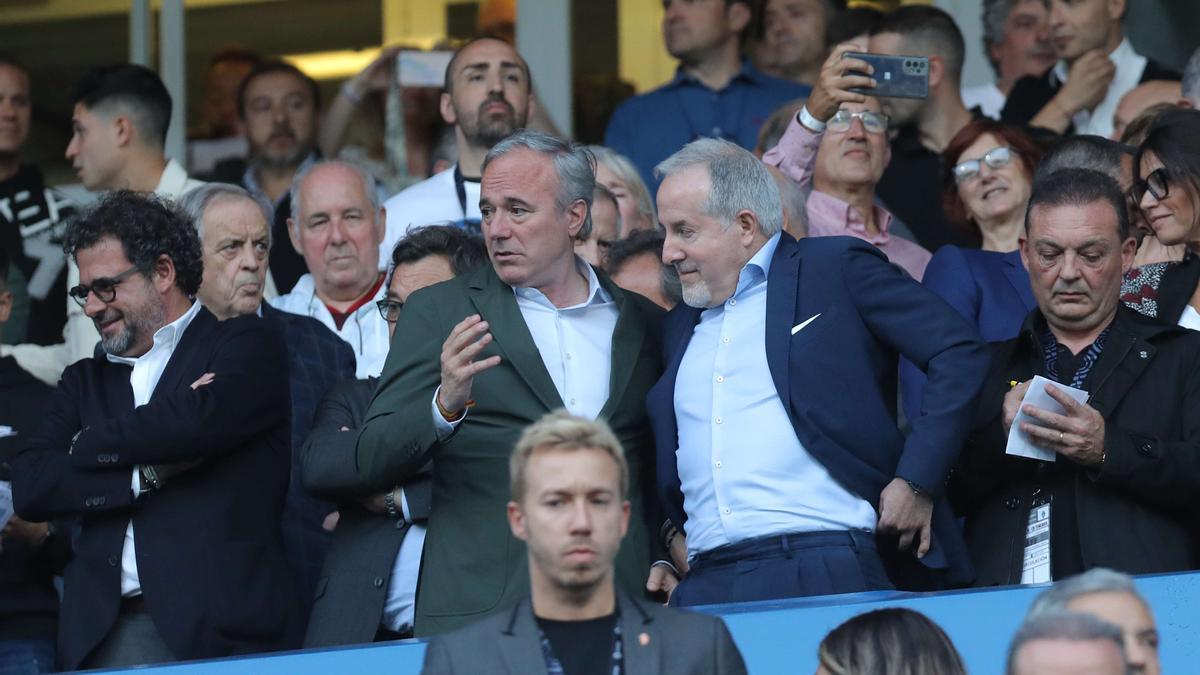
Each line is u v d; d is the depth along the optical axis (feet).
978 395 58.39
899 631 51.85
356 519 62.90
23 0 103.45
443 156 97.25
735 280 60.34
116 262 63.10
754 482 58.34
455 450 59.36
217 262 76.43
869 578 57.31
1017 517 59.77
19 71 99.66
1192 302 65.41
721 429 59.06
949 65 89.97
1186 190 64.80
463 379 56.49
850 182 78.79
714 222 60.13
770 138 83.46
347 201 81.92
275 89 100.99
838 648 51.90
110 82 89.92
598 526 48.14
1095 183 60.54
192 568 60.70
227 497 61.87
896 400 60.95
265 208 84.89
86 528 62.18
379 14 102.06
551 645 48.52
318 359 73.82
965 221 77.66
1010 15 96.84
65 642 61.05
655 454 61.62
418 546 62.18
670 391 60.49
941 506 59.31
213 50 102.94
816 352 58.90
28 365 87.71
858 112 78.69
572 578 48.06
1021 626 51.62
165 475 61.57
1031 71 96.58
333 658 53.11
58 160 98.48
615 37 100.58
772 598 57.16
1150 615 51.31
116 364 64.13
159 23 104.12
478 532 58.70
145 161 90.38
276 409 63.21
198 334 63.98
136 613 61.41
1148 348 59.98
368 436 58.59
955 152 76.59
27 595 68.74
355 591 61.77
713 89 97.96
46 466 61.41
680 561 61.21
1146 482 57.88
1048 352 60.95
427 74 101.30
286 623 61.77
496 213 60.59
